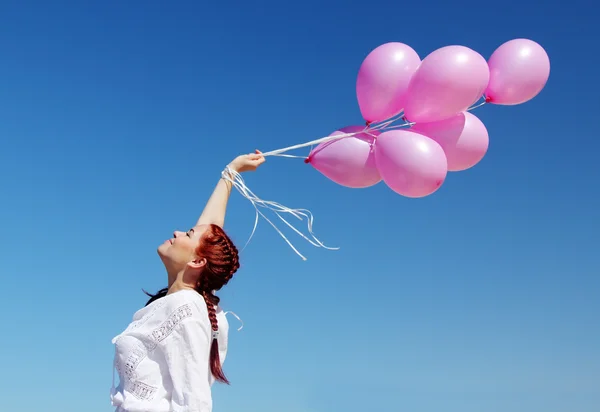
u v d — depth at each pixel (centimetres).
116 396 268
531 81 361
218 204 327
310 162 365
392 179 340
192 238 290
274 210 349
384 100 351
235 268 296
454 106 338
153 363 266
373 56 358
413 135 337
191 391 258
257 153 350
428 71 335
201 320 269
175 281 290
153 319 268
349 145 354
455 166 360
